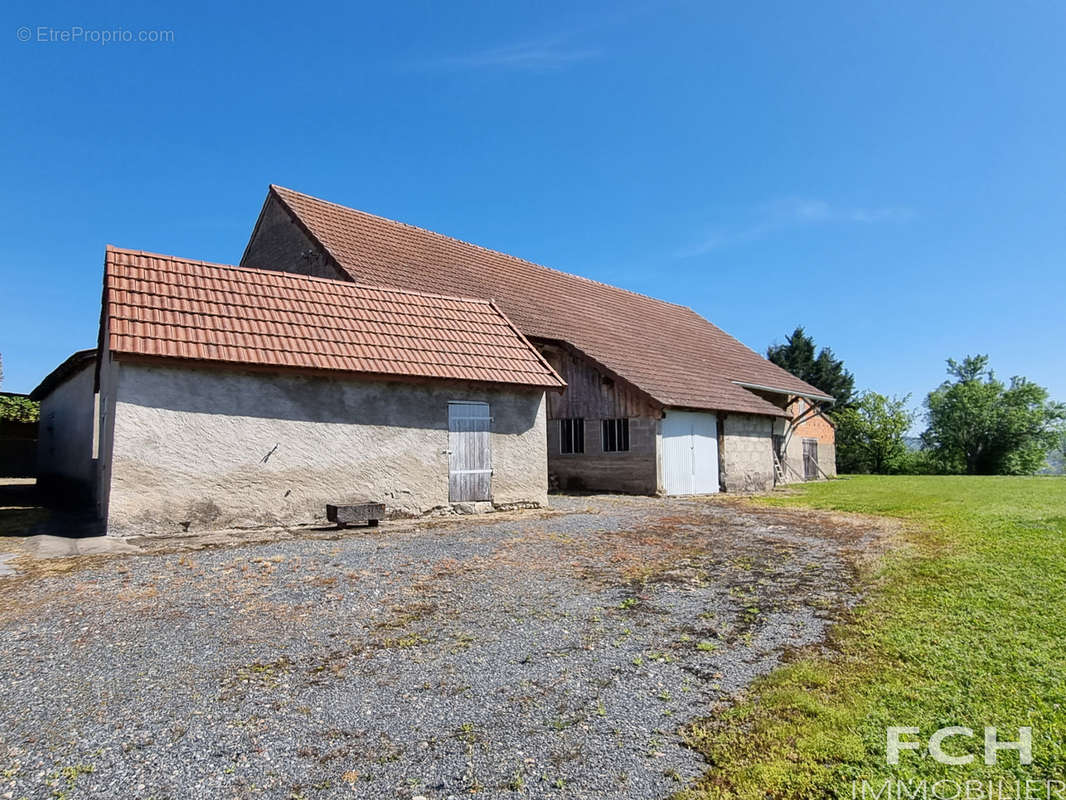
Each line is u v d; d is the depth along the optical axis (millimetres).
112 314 9438
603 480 18625
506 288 20953
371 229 19844
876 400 44938
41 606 6023
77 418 16078
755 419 23109
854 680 4613
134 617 5785
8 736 3840
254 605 6160
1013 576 6969
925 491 19281
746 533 10523
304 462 10469
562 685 4602
